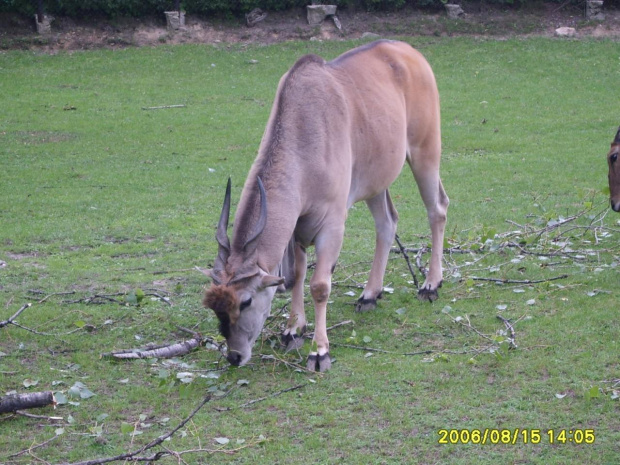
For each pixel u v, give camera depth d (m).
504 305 6.13
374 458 4.23
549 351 5.34
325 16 21.33
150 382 5.17
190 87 17.42
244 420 4.65
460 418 4.59
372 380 5.07
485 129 13.95
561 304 6.11
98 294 6.63
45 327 5.99
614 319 5.76
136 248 8.00
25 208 9.53
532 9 21.92
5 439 4.48
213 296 4.64
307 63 5.51
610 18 21.45
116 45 20.47
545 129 13.80
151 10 21.22
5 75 18.14
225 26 21.30
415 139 6.30
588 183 10.30
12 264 7.48
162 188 10.56
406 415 4.62
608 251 7.25
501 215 8.94
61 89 17.19
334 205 5.34
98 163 11.95
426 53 19.70
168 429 4.59
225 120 14.84
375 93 5.79
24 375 5.25
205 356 5.54
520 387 4.90
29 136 13.64
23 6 20.48
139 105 16.02
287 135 5.18
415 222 8.84
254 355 5.52
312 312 6.27
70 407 4.85
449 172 11.20
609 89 16.69
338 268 7.27
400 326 5.93
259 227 4.66
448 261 7.31
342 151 5.37
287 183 5.04
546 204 9.30
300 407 4.78
